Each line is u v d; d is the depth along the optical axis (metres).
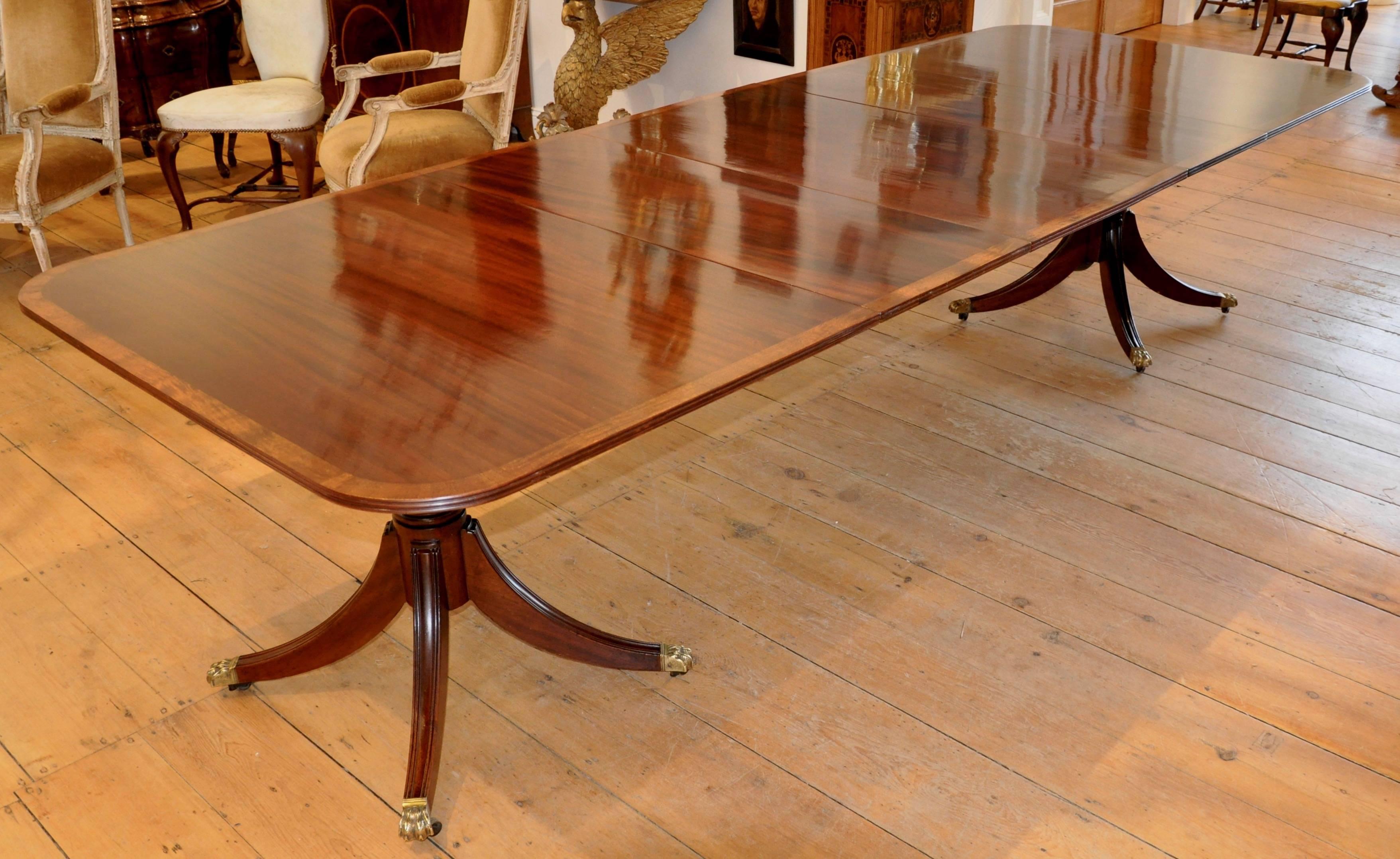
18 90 3.61
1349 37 6.86
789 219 2.09
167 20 4.49
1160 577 2.29
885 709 1.98
